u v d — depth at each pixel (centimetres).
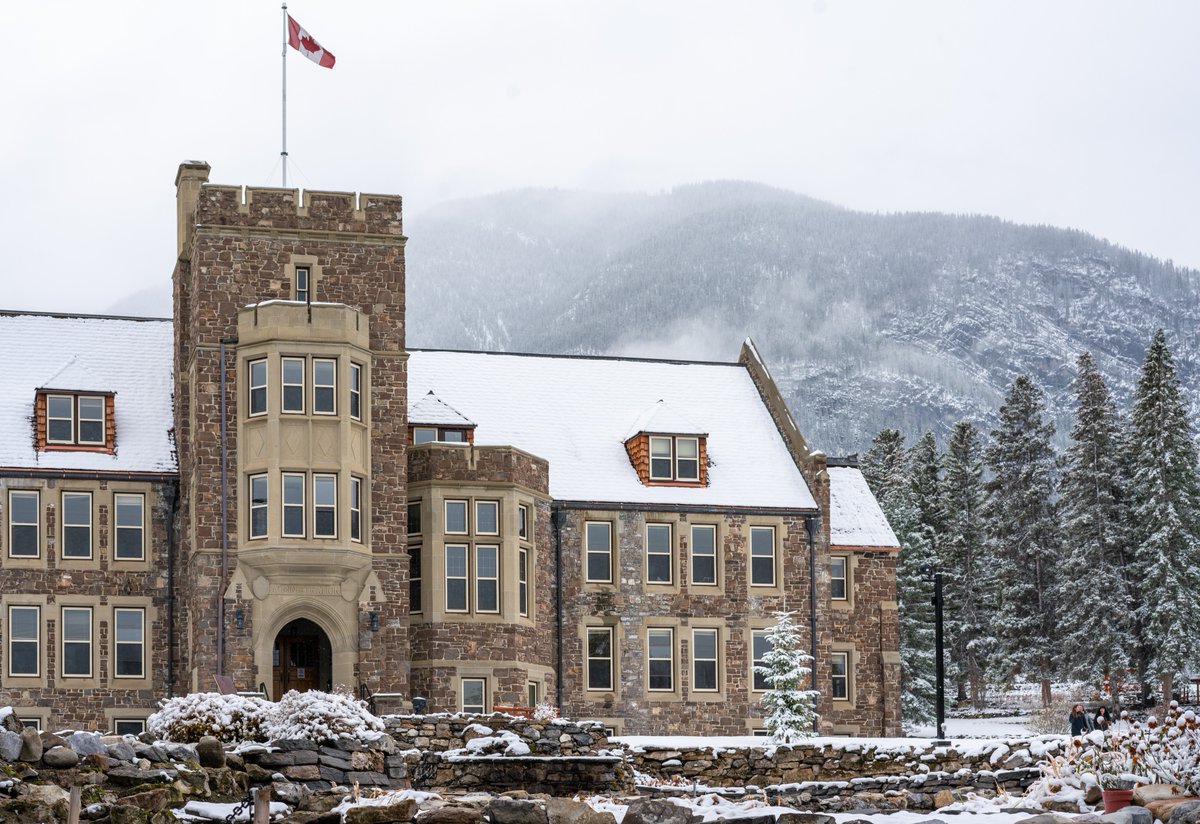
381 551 5272
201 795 2503
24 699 5281
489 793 2803
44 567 5372
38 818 2280
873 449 11975
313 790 2656
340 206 5409
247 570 5122
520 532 5631
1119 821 2022
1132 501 8944
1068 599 9069
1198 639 8319
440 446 5528
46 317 5906
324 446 5162
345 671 5153
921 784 3095
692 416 6375
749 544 6053
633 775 3130
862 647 6397
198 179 5769
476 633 5484
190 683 5228
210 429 5197
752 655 5975
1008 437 10381
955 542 10381
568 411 6256
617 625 5853
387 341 5388
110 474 5472
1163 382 8762
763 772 3397
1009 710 9475
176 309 5828
